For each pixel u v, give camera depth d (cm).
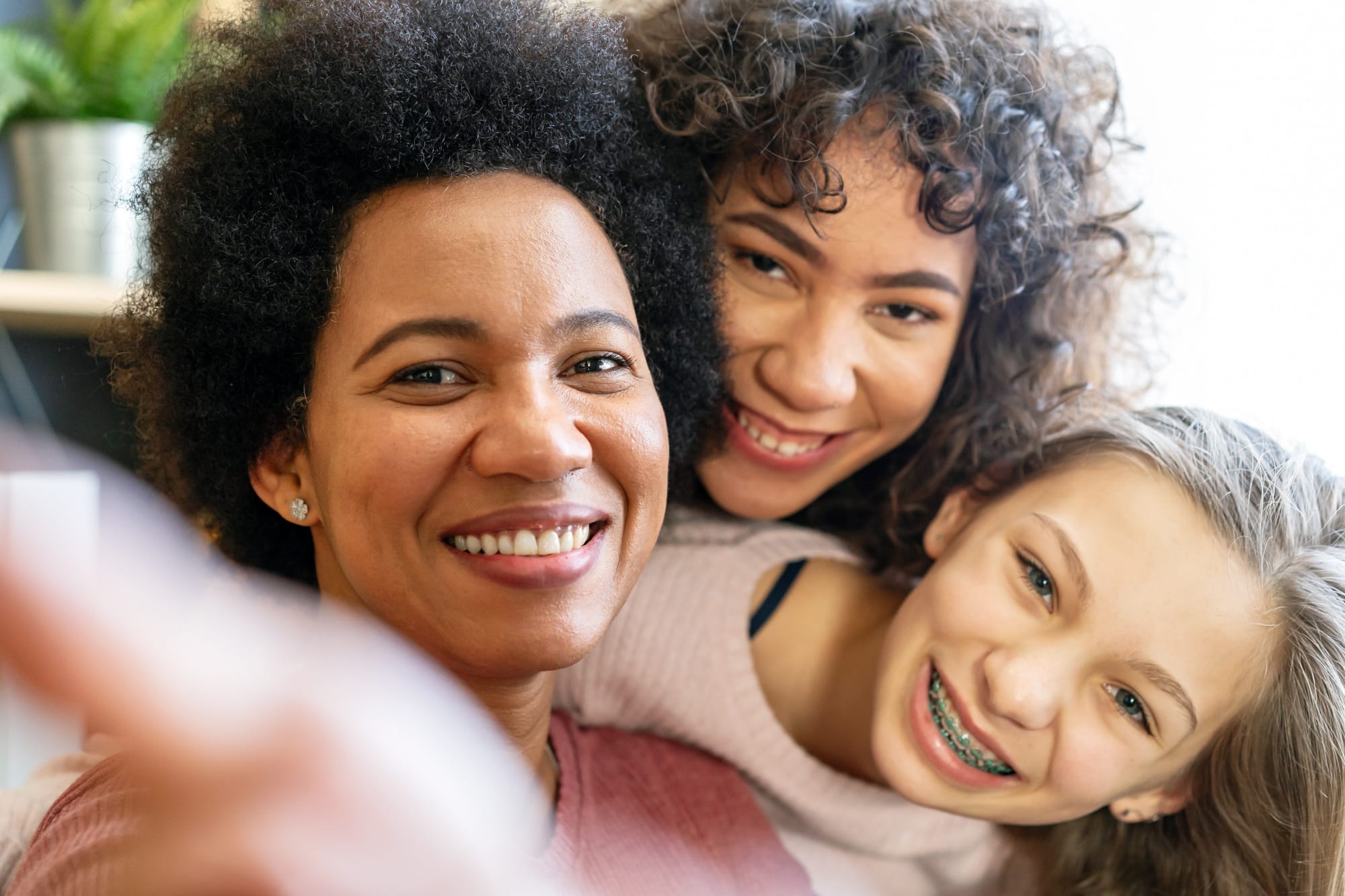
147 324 80
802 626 112
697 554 107
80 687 23
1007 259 103
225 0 104
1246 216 131
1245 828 98
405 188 68
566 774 85
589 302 69
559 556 69
